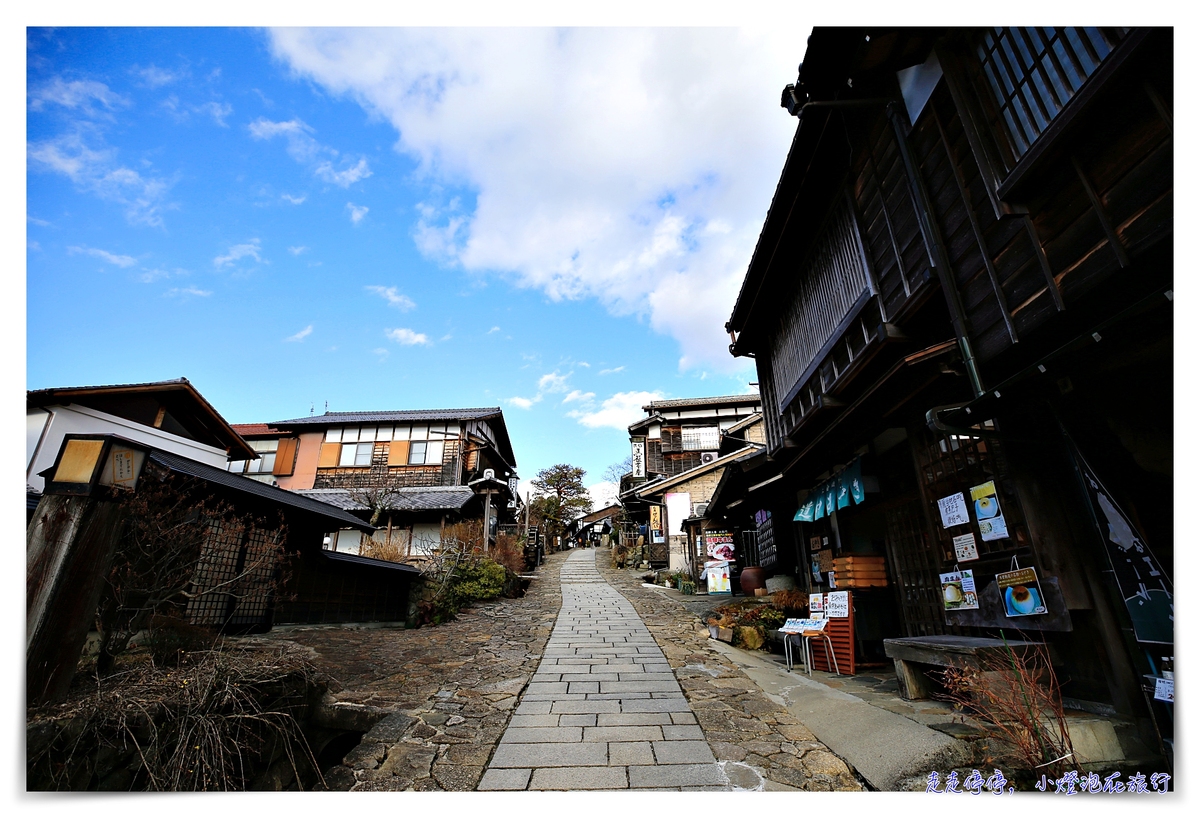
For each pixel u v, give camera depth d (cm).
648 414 2933
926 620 554
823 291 763
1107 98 318
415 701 530
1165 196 294
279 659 445
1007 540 423
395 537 1966
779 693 545
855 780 343
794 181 750
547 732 445
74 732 313
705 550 1605
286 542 870
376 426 2608
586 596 1455
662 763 380
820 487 788
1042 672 362
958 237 487
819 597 661
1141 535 331
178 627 462
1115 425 356
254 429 2745
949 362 462
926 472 524
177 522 554
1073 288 360
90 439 366
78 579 341
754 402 2731
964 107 445
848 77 587
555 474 4350
